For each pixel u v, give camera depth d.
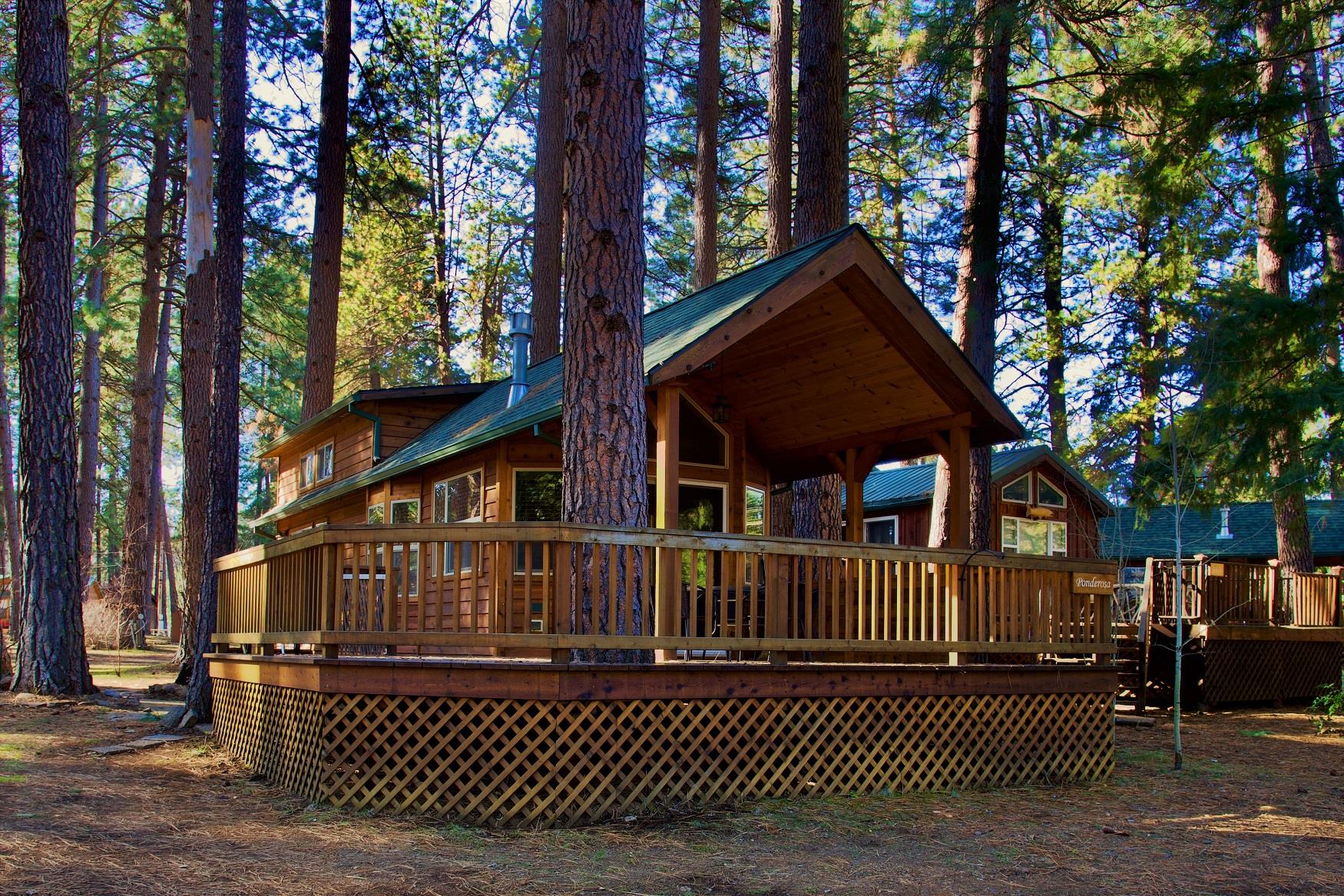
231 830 6.27
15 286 29.44
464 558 13.81
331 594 7.24
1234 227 19.73
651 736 7.08
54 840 5.84
